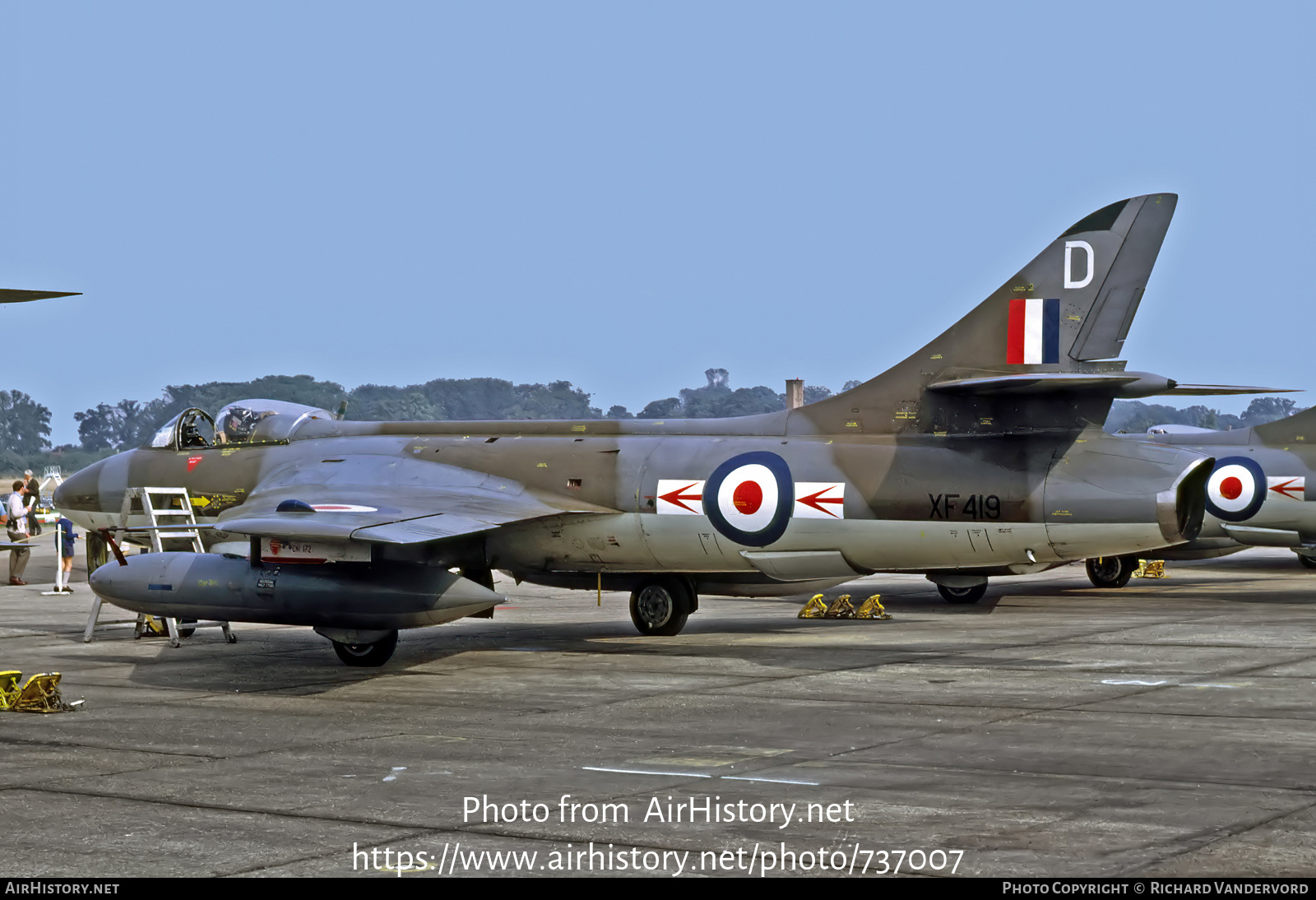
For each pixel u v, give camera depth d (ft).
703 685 41.70
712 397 351.46
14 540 88.94
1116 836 23.09
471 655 50.39
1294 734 32.53
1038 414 50.14
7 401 403.54
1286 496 81.76
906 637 54.75
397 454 56.80
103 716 37.32
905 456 50.62
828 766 29.27
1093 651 49.37
